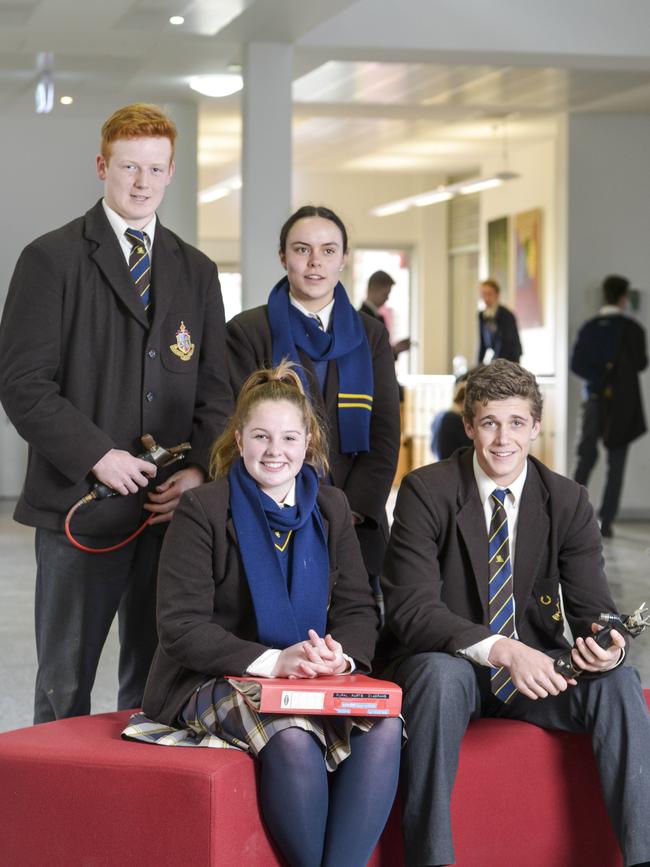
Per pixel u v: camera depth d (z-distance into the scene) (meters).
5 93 9.45
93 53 8.28
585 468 9.80
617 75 9.21
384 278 11.18
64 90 9.41
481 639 2.94
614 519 10.09
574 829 3.01
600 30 8.38
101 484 3.17
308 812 2.63
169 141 3.23
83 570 3.25
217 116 11.06
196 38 7.92
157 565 3.35
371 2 8.13
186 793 2.55
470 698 2.91
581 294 10.80
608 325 9.65
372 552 3.60
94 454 3.12
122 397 3.24
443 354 17.19
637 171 10.85
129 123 3.18
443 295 17.12
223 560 2.93
